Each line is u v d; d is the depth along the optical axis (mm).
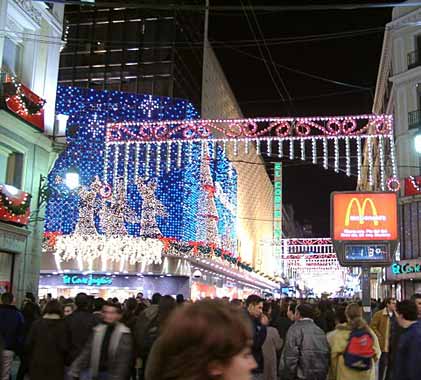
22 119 19234
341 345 7234
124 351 6680
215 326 1747
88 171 34344
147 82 40281
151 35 41062
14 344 8938
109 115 36062
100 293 33031
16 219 19078
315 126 18500
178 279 33375
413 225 32594
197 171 37438
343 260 13789
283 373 7477
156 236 34125
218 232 41844
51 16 21859
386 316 10766
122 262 32344
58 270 32344
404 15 35000
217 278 42062
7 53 19891
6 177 19812
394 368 6160
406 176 33500
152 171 35250
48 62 21906
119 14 41875
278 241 67875
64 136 22172
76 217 33531
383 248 13648
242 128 18953
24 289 20016
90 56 41656
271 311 12484
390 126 17906
